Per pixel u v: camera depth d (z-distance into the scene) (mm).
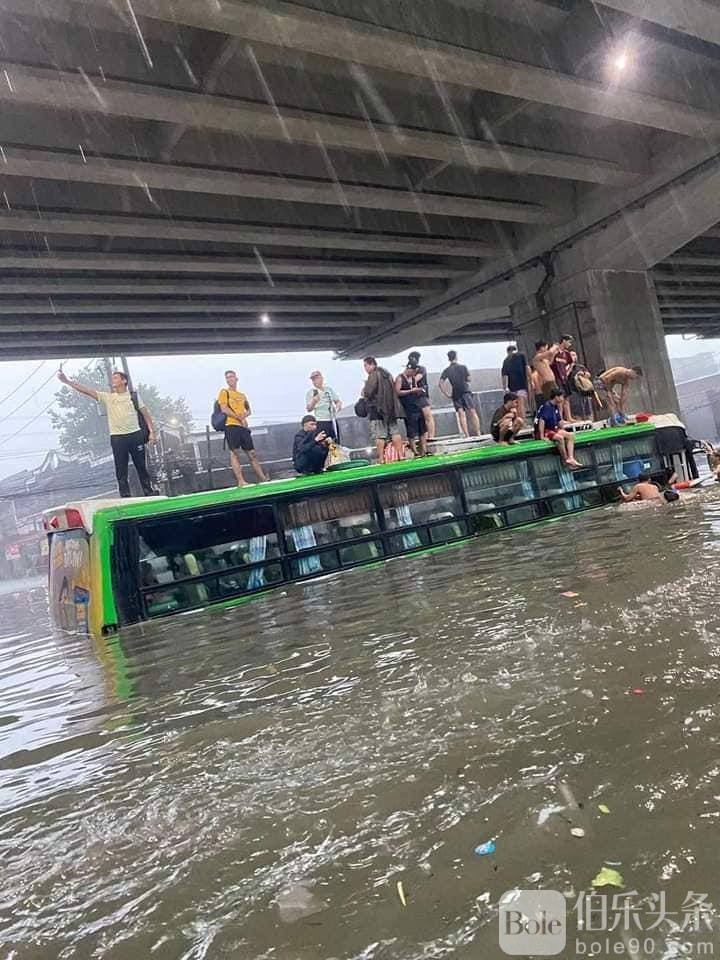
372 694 3629
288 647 5254
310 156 17531
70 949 1892
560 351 15141
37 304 22047
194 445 33344
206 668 5082
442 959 1648
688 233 21953
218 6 10719
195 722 3748
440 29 13008
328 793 2566
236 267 21641
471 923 1758
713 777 2236
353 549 9656
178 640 6488
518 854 2008
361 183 18219
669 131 19391
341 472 9828
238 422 13125
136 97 12555
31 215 16312
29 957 1881
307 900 1945
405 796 2449
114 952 1851
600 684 3203
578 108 15961
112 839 2500
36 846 2539
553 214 22562
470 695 3338
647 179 21016
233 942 1816
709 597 4469
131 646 6668
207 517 8633
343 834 2264
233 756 3109
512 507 11484
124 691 4875
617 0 12320
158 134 15250
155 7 10617
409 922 1795
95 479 50250
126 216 17484
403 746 2885
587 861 1933
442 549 10117
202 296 24906
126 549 8078
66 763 3484
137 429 11867
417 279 27891
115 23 12250
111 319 25141
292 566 9102
